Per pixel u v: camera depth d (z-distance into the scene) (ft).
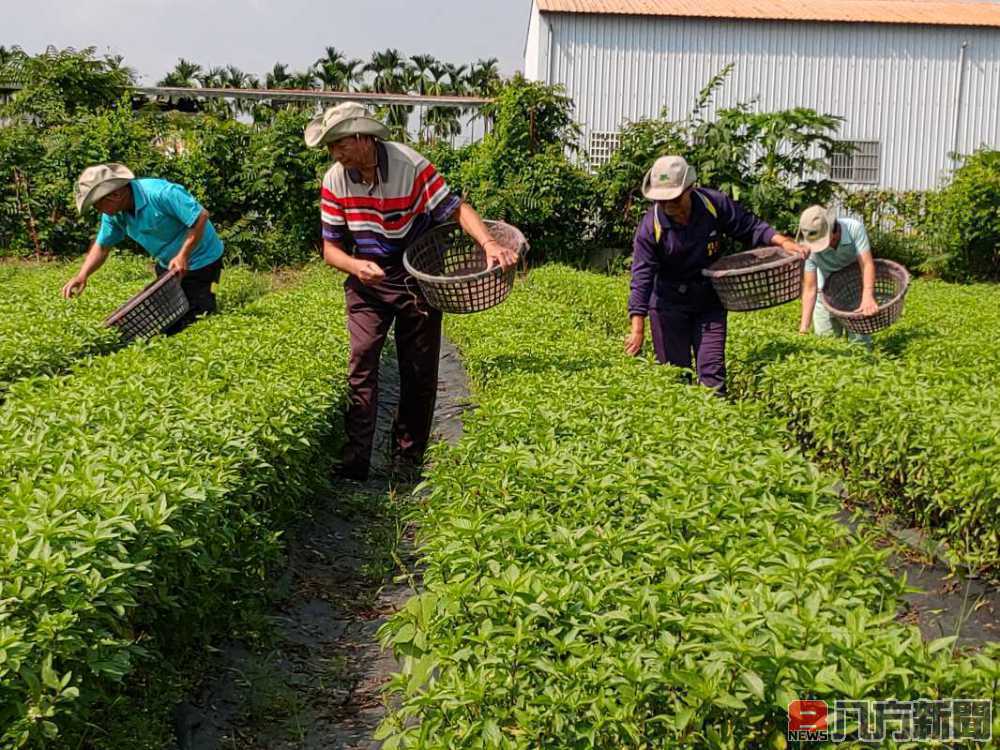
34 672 11.16
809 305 35.63
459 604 11.82
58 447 16.62
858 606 11.70
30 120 96.84
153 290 32.81
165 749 14.32
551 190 86.33
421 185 25.40
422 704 10.69
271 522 19.85
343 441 27.61
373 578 21.17
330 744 15.05
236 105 158.81
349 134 23.80
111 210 33.99
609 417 20.52
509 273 25.62
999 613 19.34
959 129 107.65
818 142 107.45
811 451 26.32
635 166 86.22
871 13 109.29
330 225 25.72
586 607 11.62
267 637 17.76
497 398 22.71
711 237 28.02
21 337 29.50
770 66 106.73
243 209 86.22
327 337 30.96
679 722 9.64
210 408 19.63
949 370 28.58
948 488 21.30
